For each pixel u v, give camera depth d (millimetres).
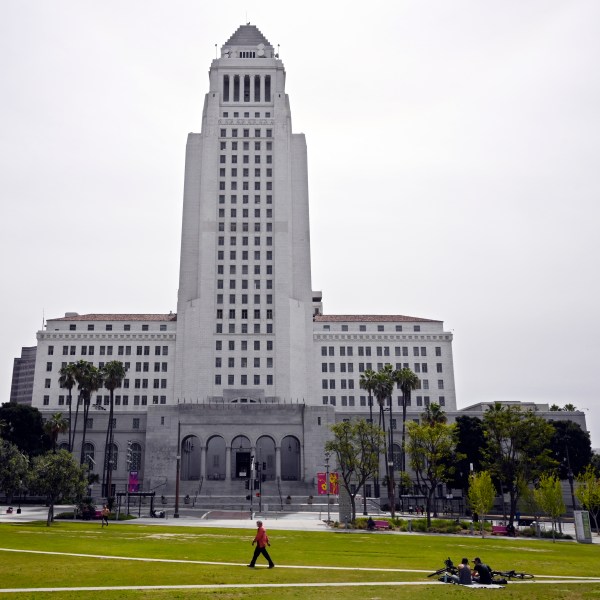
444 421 90438
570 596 23047
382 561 32219
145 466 110250
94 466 116250
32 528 50375
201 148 142875
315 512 85250
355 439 69812
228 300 131750
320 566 29562
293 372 129000
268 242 135625
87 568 26734
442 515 85750
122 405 129500
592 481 62594
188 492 106562
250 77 147250
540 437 68688
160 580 24000
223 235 135500
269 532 51656
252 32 154750
